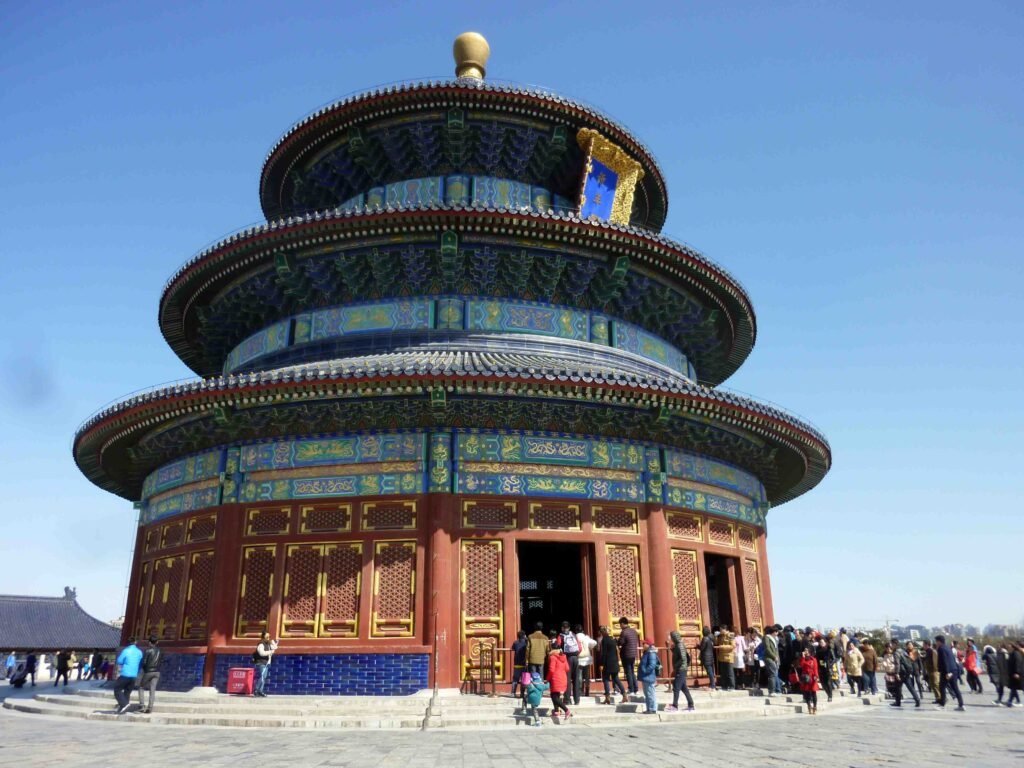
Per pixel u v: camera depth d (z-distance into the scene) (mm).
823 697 28922
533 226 30125
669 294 34812
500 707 22156
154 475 32969
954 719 24547
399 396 26094
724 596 32312
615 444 28078
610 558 27031
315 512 26703
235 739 18641
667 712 22281
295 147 39031
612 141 39594
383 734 19469
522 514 26234
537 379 24453
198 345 39594
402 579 25422
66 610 73750
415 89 35688
